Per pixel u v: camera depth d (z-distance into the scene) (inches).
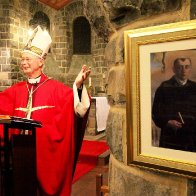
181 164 36.9
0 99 99.3
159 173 40.5
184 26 35.5
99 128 228.8
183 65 36.0
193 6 36.1
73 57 376.2
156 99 39.3
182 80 36.3
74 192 130.4
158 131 39.4
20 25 315.6
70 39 372.8
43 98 93.5
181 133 36.8
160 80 38.7
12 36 300.4
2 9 295.6
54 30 368.8
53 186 85.0
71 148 86.4
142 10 41.3
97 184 77.2
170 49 37.2
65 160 85.3
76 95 82.5
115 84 47.4
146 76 40.3
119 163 47.4
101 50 357.1
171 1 38.2
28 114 91.8
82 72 82.7
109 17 46.6
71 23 371.9
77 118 86.7
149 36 39.0
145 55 40.1
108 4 45.0
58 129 85.7
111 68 49.6
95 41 362.6
